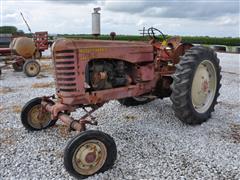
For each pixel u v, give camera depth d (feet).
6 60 34.76
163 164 10.79
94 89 12.23
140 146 12.35
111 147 10.22
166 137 13.30
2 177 9.98
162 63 15.52
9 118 16.28
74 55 11.20
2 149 12.19
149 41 15.78
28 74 31.27
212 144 12.51
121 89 13.08
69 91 11.44
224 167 10.59
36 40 46.01
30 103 13.75
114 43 12.66
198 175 10.02
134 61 13.47
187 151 11.85
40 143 12.76
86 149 9.85
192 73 13.69
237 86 24.99
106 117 16.30
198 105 15.05
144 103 18.49
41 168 10.59
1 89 24.62
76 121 10.77
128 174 10.14
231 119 15.80
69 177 10.03
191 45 16.12
